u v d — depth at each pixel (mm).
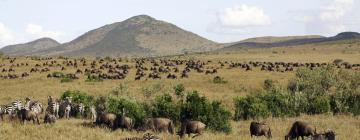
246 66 100375
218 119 28625
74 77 77562
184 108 30062
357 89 42125
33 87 64062
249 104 36062
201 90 59906
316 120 32469
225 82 69625
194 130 24484
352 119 33594
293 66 105188
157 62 117500
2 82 73188
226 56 173000
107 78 77562
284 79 72688
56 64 105125
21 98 50688
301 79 46719
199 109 29500
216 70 87438
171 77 77375
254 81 70688
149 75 78438
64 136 23125
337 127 28859
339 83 43812
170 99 32125
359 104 39375
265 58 155125
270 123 31359
